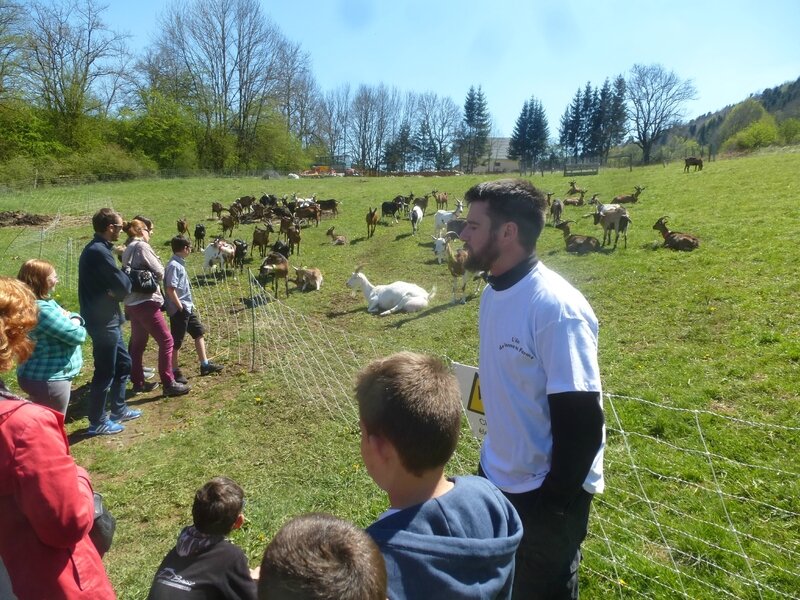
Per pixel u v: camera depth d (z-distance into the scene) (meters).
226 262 15.05
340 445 5.73
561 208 18.33
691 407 5.69
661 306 8.98
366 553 1.31
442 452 1.62
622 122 83.50
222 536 2.71
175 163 53.28
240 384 7.63
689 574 3.56
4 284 2.30
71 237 20.17
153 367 8.54
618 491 4.51
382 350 8.66
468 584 1.46
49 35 45.81
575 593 2.40
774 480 4.38
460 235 2.43
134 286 6.91
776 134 57.50
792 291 8.61
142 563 4.21
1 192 32.00
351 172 64.50
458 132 90.44
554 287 2.18
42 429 2.00
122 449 5.98
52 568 2.09
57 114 46.66
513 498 2.32
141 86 53.81
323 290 13.22
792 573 3.44
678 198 19.92
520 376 2.24
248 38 56.59
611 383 6.48
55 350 4.85
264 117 60.94
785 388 5.79
